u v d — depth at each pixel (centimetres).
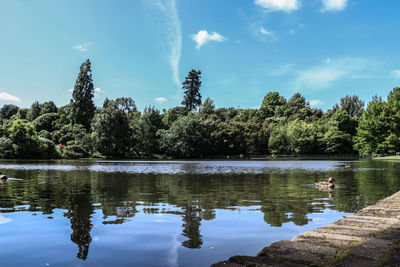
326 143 8144
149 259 465
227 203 976
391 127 6241
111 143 7056
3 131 5897
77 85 8944
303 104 12431
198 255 484
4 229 643
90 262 453
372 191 1266
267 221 721
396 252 412
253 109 11894
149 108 9131
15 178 1812
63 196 1118
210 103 11294
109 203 973
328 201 1009
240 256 416
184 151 7850
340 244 457
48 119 9081
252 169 2994
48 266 437
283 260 392
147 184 1538
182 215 791
